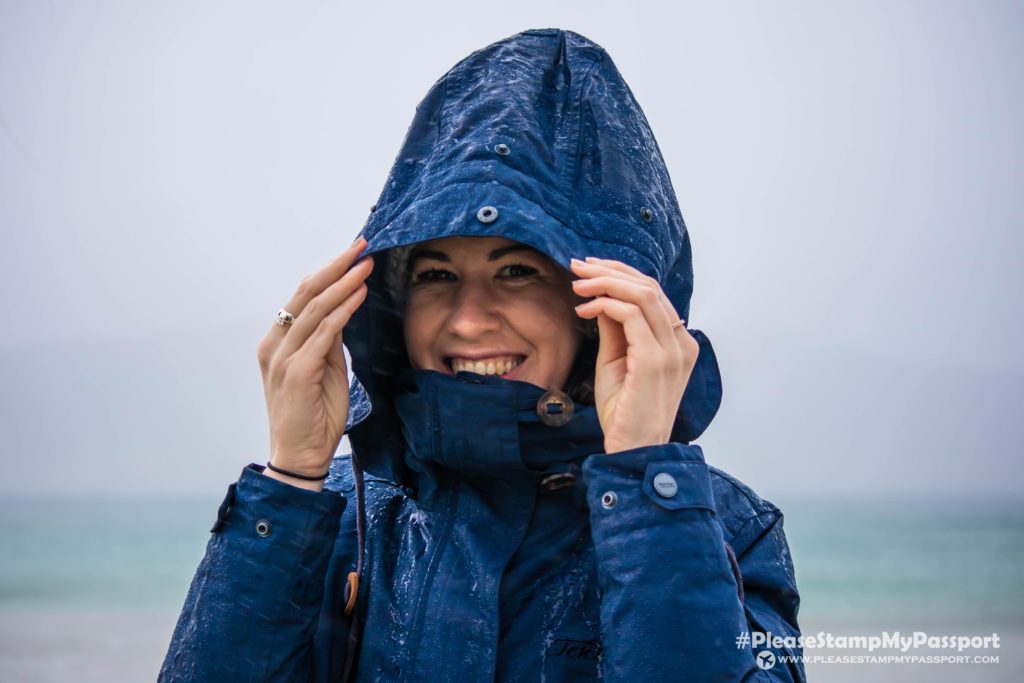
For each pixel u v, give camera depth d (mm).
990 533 31016
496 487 1821
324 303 1777
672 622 1536
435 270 1877
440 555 1800
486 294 1842
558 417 1754
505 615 1728
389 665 1744
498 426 1755
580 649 1694
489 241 1829
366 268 1789
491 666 1668
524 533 1782
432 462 1857
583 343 1942
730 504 1882
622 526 1614
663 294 1714
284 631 1695
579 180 1864
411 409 1814
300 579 1717
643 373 1662
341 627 1838
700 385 1879
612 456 1656
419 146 1928
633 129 1931
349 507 2010
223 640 1666
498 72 1912
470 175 1786
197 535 29062
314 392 1776
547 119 1909
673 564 1576
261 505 1732
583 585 1755
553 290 1866
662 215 1893
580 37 1999
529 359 1850
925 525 32812
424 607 1748
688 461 1668
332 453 1816
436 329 1854
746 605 1760
